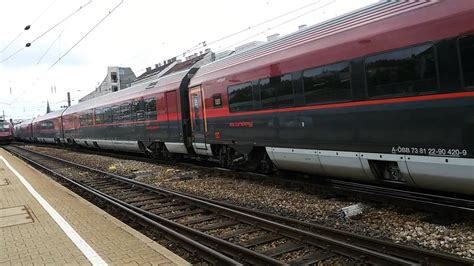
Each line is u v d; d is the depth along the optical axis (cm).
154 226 738
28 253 568
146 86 1814
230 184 1115
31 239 638
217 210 813
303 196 896
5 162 2291
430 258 487
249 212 779
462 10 581
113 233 635
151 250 540
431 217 659
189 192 1077
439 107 613
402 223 652
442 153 615
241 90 1108
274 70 969
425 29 628
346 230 649
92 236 626
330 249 555
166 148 1697
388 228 637
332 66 802
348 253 534
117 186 1273
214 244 624
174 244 659
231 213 769
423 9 642
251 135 1081
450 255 472
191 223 768
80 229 673
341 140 795
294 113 914
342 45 778
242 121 1115
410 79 653
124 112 2006
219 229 720
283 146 963
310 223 656
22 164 2119
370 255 505
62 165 2055
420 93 639
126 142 2022
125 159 2073
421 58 635
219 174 1280
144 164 1752
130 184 1245
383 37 696
